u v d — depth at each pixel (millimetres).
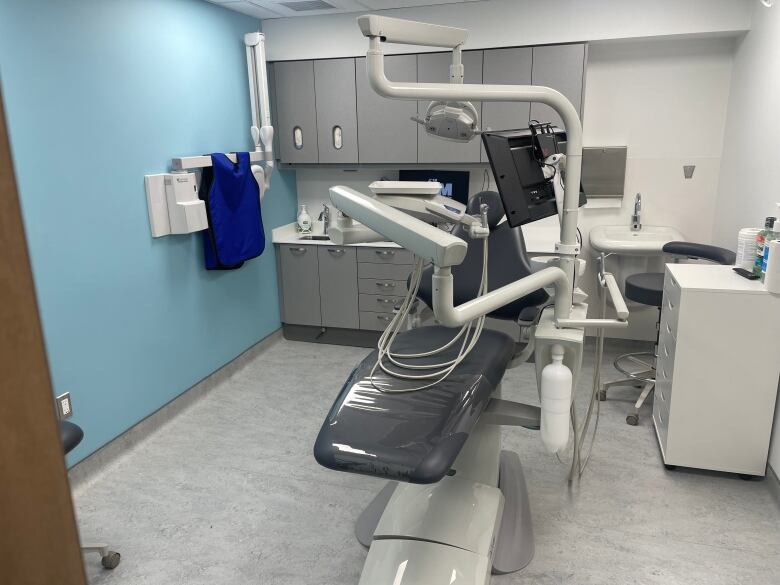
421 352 2049
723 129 3811
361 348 4449
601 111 3979
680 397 2596
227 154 3578
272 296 4484
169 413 3344
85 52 2656
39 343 278
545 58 3709
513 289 1595
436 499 2023
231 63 3836
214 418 3381
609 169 3973
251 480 2766
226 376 3900
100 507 2572
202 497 2637
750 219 3145
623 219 4094
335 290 4395
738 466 2605
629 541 2295
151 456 2982
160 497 2641
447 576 1792
